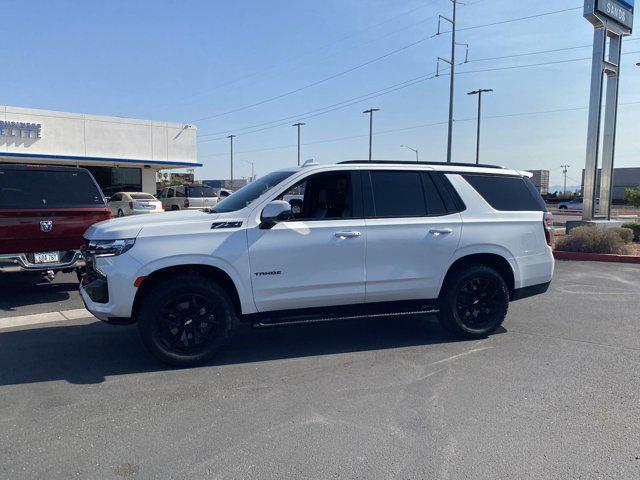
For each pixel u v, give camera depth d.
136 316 5.14
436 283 5.92
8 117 26.06
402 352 5.66
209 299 5.14
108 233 5.07
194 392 4.55
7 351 5.63
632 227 15.55
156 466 3.36
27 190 7.94
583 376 4.94
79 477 3.23
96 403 4.31
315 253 5.43
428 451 3.55
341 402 4.34
